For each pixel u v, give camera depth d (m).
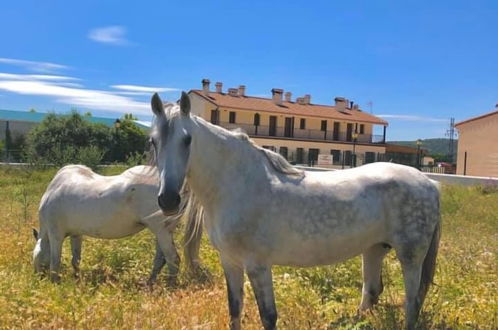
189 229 4.89
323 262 4.73
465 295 6.16
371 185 4.76
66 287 6.22
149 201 6.90
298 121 55.56
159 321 5.05
